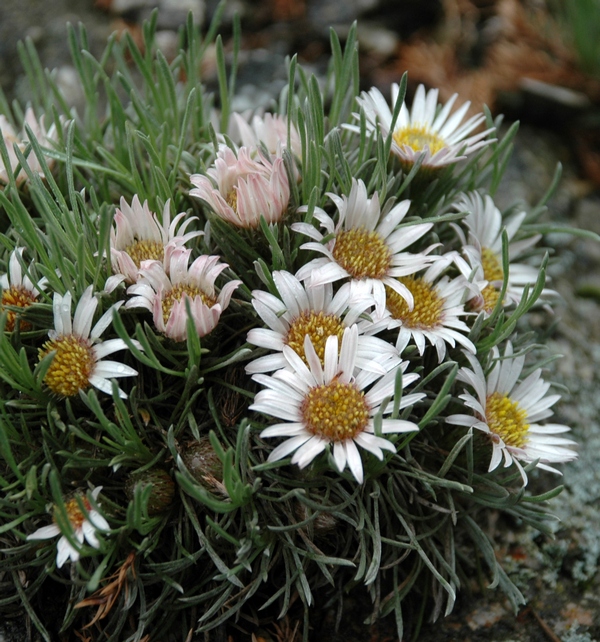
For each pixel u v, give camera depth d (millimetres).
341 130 185
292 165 155
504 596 167
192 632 153
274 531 149
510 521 177
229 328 157
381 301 150
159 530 147
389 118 182
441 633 163
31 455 147
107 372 144
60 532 138
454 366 138
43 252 147
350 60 176
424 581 164
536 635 163
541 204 193
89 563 149
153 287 148
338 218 167
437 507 153
